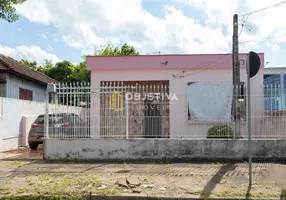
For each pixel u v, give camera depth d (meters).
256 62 6.09
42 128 11.03
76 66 34.06
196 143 8.52
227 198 5.19
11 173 7.02
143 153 8.59
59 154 8.70
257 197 5.23
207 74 11.89
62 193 5.45
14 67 16.09
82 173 6.96
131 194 5.38
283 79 13.94
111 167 7.61
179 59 11.91
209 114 9.95
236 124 9.03
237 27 9.93
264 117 9.12
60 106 8.84
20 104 11.90
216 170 7.17
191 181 6.20
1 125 9.95
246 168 7.36
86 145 8.66
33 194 5.41
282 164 7.78
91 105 8.78
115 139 8.65
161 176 6.61
